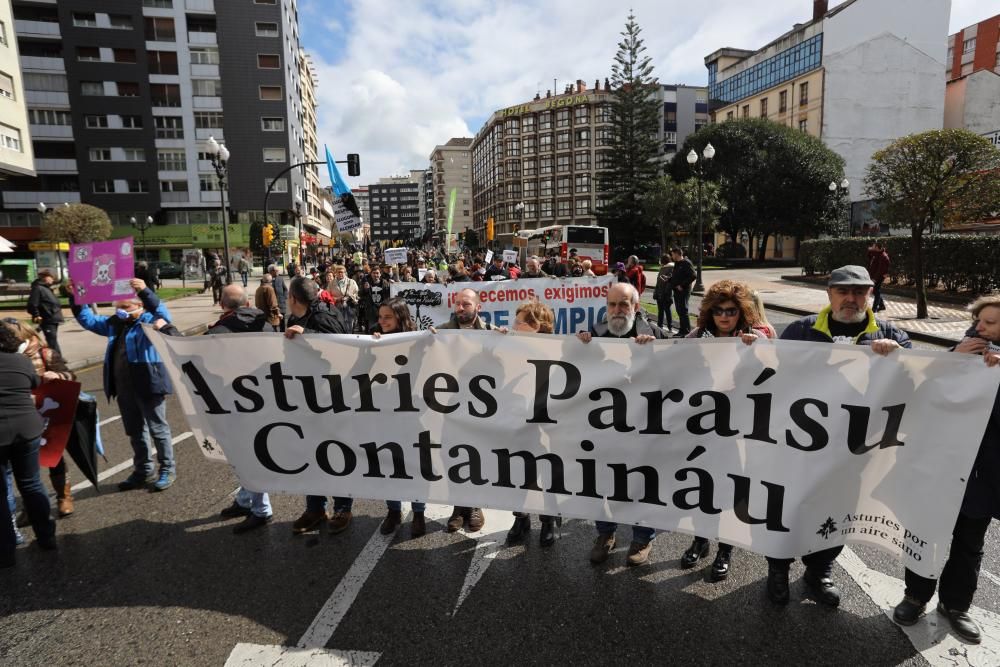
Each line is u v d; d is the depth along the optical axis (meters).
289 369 3.52
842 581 3.15
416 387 3.41
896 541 2.71
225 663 2.55
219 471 4.94
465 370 3.33
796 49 43.25
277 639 2.70
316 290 4.29
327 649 2.62
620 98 42.28
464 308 4.17
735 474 2.99
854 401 2.75
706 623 2.77
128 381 4.46
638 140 42.25
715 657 2.53
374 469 3.53
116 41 48.16
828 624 2.76
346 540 3.69
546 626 2.76
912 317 13.11
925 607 2.87
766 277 26.53
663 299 12.07
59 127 48.06
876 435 2.73
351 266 22.59
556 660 2.53
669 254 12.27
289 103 53.44
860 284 2.97
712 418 3.02
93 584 3.21
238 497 4.02
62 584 3.21
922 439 2.64
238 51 50.38
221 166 16.52
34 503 3.53
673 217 34.34
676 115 70.25
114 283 4.43
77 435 4.19
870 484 2.76
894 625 2.75
